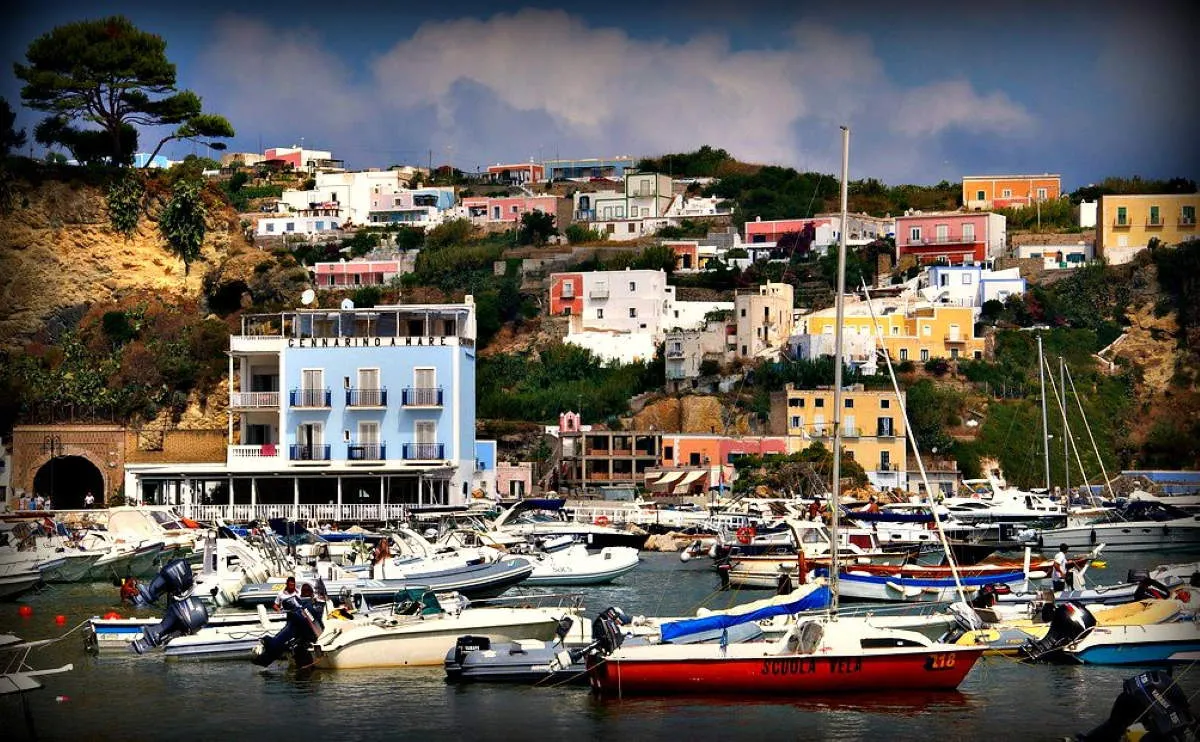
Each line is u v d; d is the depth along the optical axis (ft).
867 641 160.86
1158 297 558.56
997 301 567.59
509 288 625.41
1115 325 557.74
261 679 173.06
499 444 501.97
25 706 150.82
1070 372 528.22
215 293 439.22
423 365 349.61
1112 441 508.94
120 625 190.70
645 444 479.82
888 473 461.37
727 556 267.80
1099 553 309.83
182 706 160.04
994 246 639.76
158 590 230.27
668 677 160.04
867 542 283.59
